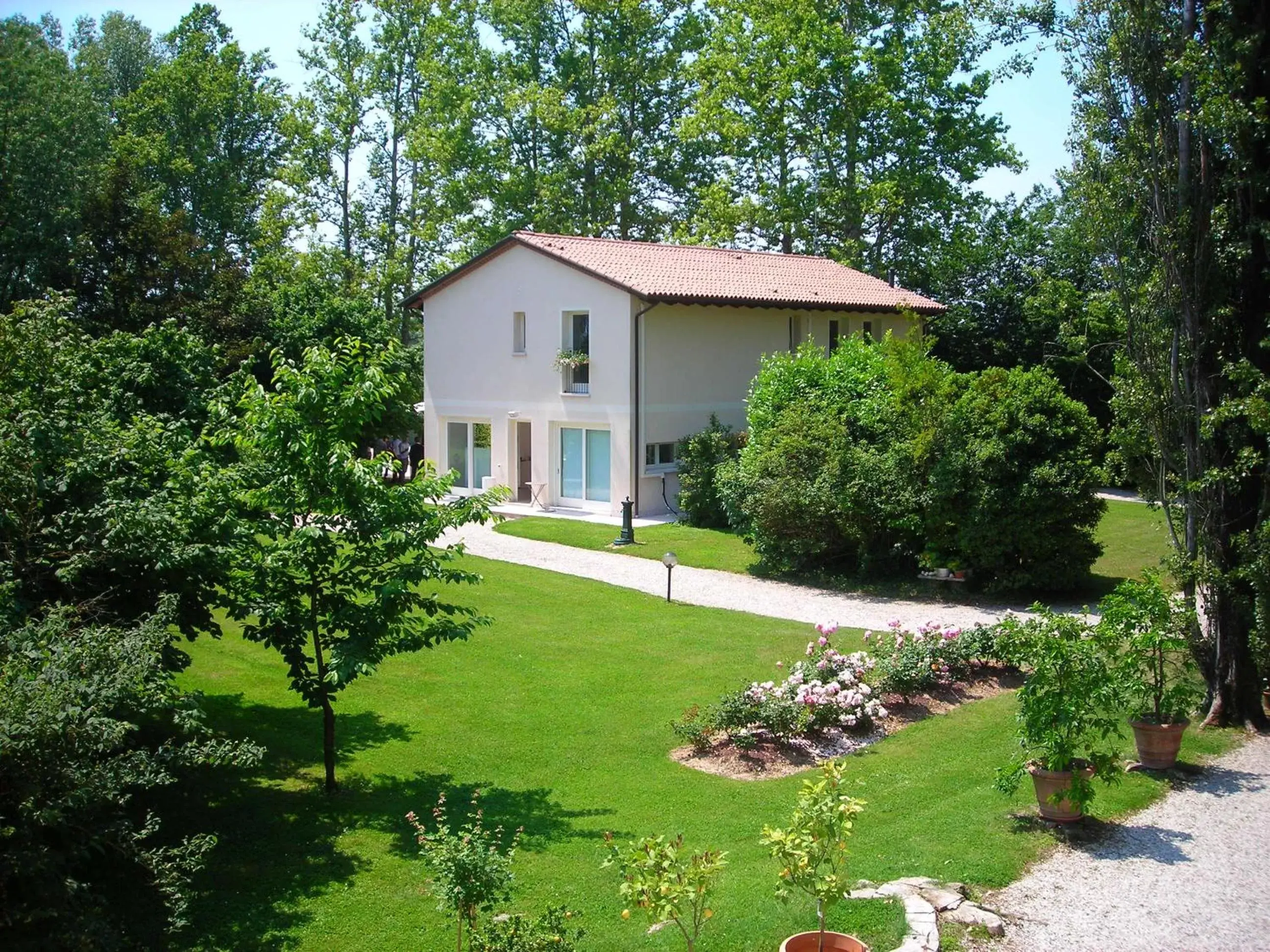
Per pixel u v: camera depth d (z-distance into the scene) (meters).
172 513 9.27
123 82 58.59
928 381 19.81
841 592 20.31
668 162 46.34
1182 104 11.52
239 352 30.00
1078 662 8.84
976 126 40.34
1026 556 19.25
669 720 12.62
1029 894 7.63
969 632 14.25
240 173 51.00
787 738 11.45
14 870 6.11
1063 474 18.62
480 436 32.25
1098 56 11.96
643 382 28.41
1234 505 11.77
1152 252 11.98
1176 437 11.93
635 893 6.01
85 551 8.69
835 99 39.88
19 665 6.64
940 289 39.25
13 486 8.48
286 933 7.66
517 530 26.70
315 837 9.42
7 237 35.25
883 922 6.97
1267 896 7.61
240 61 50.31
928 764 10.77
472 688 13.98
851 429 21.97
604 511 29.19
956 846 8.43
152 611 9.18
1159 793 9.73
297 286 36.22
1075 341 15.76
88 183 37.44
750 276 31.97
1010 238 38.91
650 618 17.92
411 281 46.22
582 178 45.56
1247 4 11.30
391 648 10.27
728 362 30.62
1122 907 7.41
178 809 9.97
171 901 7.34
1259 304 11.62
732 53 41.66
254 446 10.38
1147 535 25.97
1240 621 11.74
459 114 43.00
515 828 9.52
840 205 40.38
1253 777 10.20
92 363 11.55
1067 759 8.71
